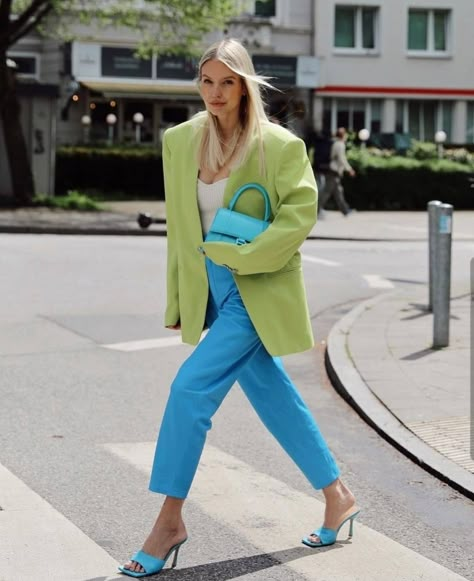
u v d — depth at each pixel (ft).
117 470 19.49
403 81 131.85
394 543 15.90
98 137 123.54
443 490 19.08
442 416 23.41
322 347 33.04
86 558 14.90
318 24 127.95
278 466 20.11
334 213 91.45
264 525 16.57
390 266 54.60
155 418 23.66
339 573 14.57
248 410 24.75
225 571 14.55
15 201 82.89
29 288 42.22
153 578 14.23
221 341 14.38
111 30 117.50
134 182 100.01
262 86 15.16
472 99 134.62
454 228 80.43
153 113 125.49
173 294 15.49
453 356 29.81
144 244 60.18
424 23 133.08
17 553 14.99
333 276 49.80
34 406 24.39
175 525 14.47
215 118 14.52
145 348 31.58
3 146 84.99
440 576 14.57
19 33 80.89
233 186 14.47
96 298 40.40
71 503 17.47
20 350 30.76
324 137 85.30
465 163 105.60
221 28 88.12
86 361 29.55
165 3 83.87
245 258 13.96
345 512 15.65
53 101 86.89
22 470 19.29
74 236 66.90
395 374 27.53
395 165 97.71
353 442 22.34
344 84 129.80
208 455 20.70
